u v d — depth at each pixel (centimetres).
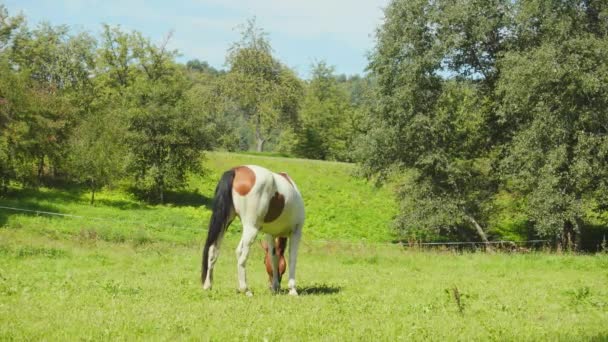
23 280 1187
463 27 3141
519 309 1052
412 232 3488
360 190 4688
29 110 3528
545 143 2745
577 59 2584
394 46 3142
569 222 3166
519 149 2778
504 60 2872
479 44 3241
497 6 3097
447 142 3325
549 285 1472
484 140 3406
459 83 3203
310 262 1958
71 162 3691
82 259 1691
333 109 7956
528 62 2669
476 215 3322
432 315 949
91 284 1154
